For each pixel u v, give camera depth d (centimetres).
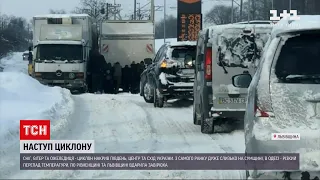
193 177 777
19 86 1766
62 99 1788
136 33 3134
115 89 2969
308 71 639
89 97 2078
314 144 618
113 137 1123
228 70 1113
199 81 1219
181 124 1330
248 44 1115
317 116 625
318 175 622
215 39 1123
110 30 3131
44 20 2895
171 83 1677
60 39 2769
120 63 3138
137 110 1609
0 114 1241
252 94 668
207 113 1124
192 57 1684
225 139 1098
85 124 1311
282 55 650
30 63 2984
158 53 1847
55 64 2725
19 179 768
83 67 2753
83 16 2911
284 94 633
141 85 1991
